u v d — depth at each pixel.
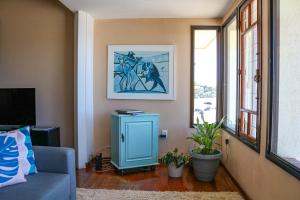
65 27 3.60
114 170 3.24
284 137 1.76
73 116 3.61
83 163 3.38
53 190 1.59
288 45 1.71
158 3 3.06
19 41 3.66
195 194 2.47
